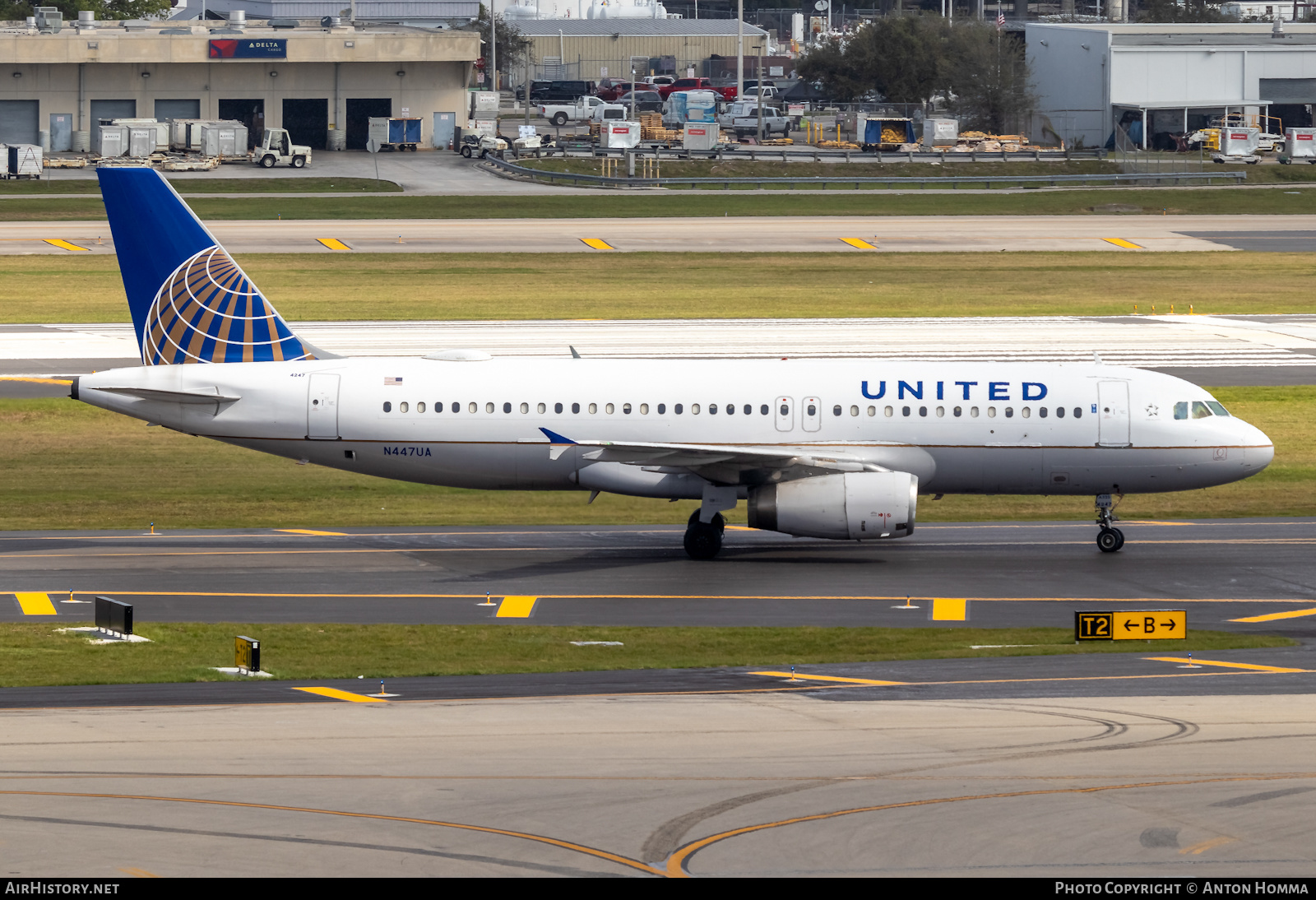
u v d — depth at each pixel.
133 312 183.38
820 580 169.75
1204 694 118.31
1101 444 180.75
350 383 182.12
